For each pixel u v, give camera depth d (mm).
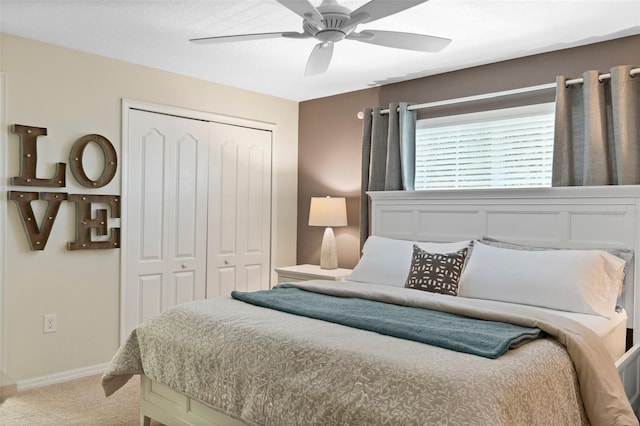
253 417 2119
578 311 2730
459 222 3754
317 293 3195
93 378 3637
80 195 3613
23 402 3162
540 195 3338
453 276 3211
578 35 3172
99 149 3754
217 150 4520
